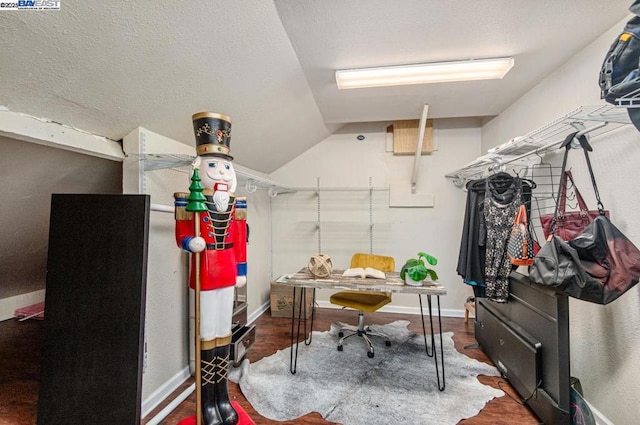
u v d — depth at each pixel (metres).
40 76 1.02
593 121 1.37
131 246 1.16
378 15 1.40
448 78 2.01
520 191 1.93
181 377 1.95
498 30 1.53
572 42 1.64
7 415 1.56
